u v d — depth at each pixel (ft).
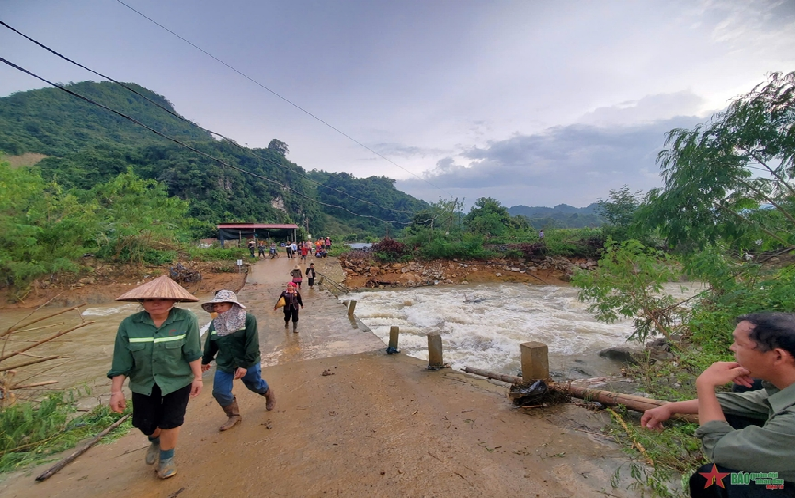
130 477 11.77
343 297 62.59
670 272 21.38
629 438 11.72
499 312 49.11
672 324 28.60
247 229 143.23
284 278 73.67
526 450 11.69
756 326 5.39
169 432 11.39
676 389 16.15
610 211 89.66
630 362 26.11
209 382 23.38
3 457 13.64
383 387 20.11
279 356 28.53
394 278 80.74
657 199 19.47
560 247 88.22
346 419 15.84
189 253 83.92
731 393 6.36
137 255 71.15
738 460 5.04
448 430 13.75
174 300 10.69
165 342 10.66
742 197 17.29
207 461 12.61
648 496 8.90
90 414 18.65
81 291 57.98
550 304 55.62
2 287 54.65
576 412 14.46
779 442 4.74
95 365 28.96
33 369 27.81
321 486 10.57
